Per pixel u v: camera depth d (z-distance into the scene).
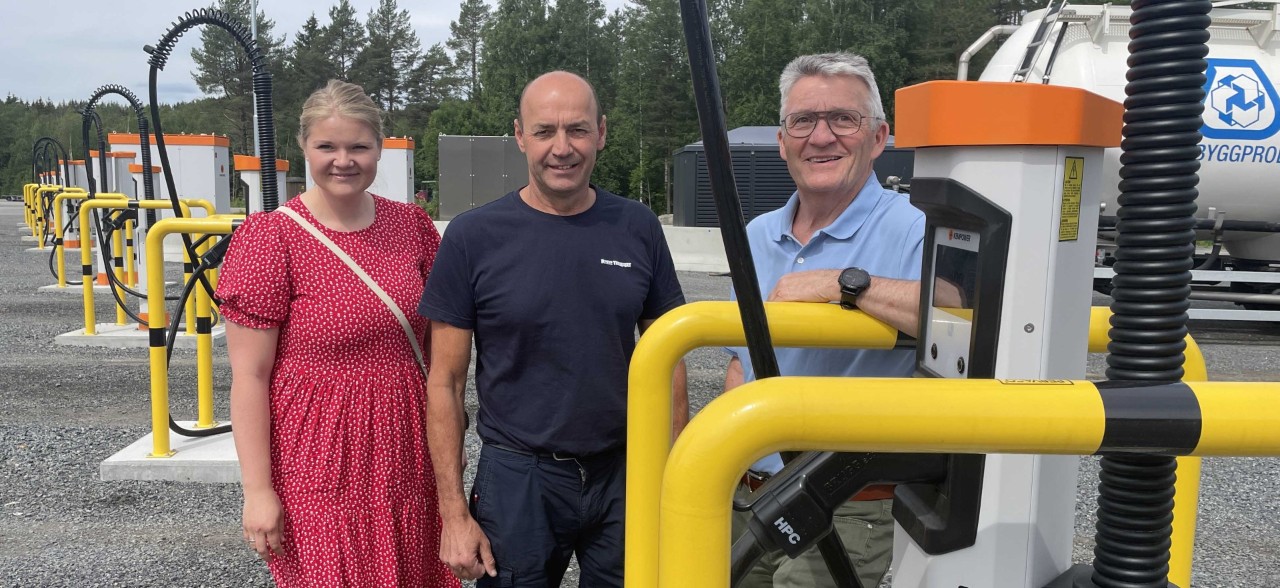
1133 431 0.94
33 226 21.73
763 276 2.37
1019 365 1.12
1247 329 10.68
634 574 1.58
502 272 2.09
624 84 57.44
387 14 78.56
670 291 2.28
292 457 2.26
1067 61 8.98
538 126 2.05
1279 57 9.08
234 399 2.23
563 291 2.09
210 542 3.84
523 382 2.13
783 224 2.32
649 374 1.54
